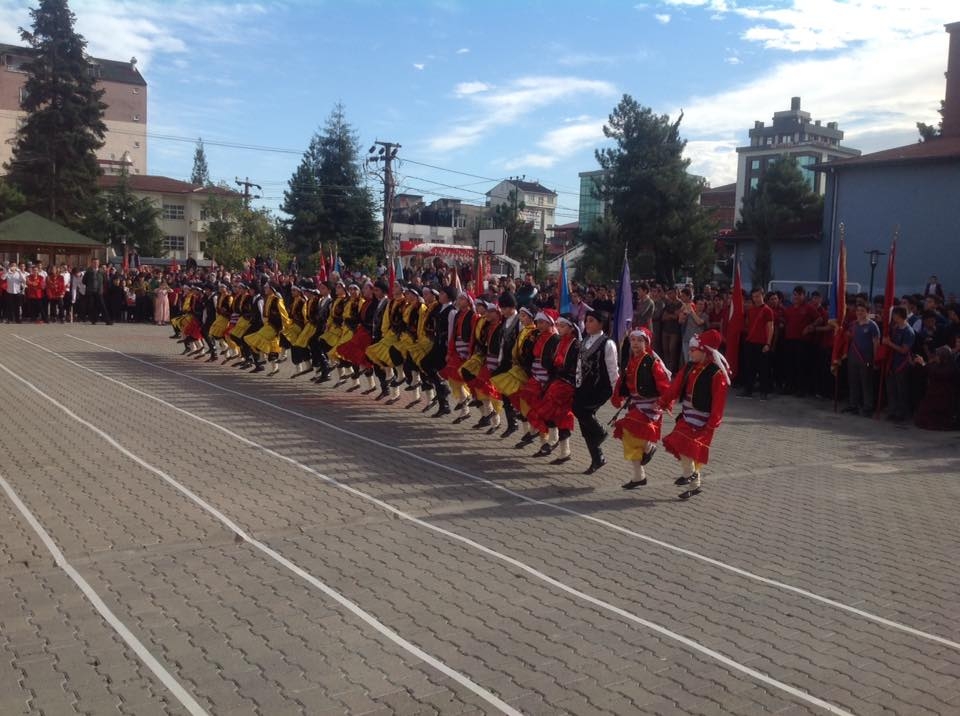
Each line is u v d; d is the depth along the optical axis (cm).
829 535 788
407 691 471
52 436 1089
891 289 1460
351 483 913
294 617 565
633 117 3947
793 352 1684
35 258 3659
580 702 464
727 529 797
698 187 3962
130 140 8506
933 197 2638
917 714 461
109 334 2523
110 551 678
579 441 1200
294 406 1372
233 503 822
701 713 456
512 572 663
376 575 646
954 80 3064
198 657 504
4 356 1870
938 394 1356
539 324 1064
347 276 2205
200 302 1972
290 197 5566
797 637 557
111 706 446
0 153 7688
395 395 1462
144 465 957
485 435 1200
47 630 534
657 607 602
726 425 1363
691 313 1725
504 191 9594
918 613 605
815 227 3253
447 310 1275
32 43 5278
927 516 862
